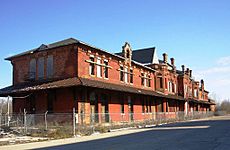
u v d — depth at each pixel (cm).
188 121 4772
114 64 3862
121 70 4019
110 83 3653
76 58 3169
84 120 2933
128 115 3700
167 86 5672
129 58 4266
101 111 3400
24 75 3584
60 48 3294
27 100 3425
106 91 3509
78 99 3047
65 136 2333
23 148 1619
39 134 2464
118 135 2266
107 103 3547
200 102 7612
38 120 2773
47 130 2572
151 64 5344
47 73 3372
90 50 3362
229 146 1371
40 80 3406
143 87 4722
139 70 4641
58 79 3241
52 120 2817
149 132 2445
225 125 3170
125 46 4181
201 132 2252
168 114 4788
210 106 9812
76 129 2583
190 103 7150
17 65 3681
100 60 3547
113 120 3312
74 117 2502
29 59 3566
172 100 5878
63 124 2780
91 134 2508
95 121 2911
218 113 8944
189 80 7144
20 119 2797
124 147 1431
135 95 4259
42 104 3266
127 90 3650
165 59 5778
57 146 1645
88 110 3148
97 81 3366
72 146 1600
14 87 3466
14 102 3556
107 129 2869
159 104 5212
